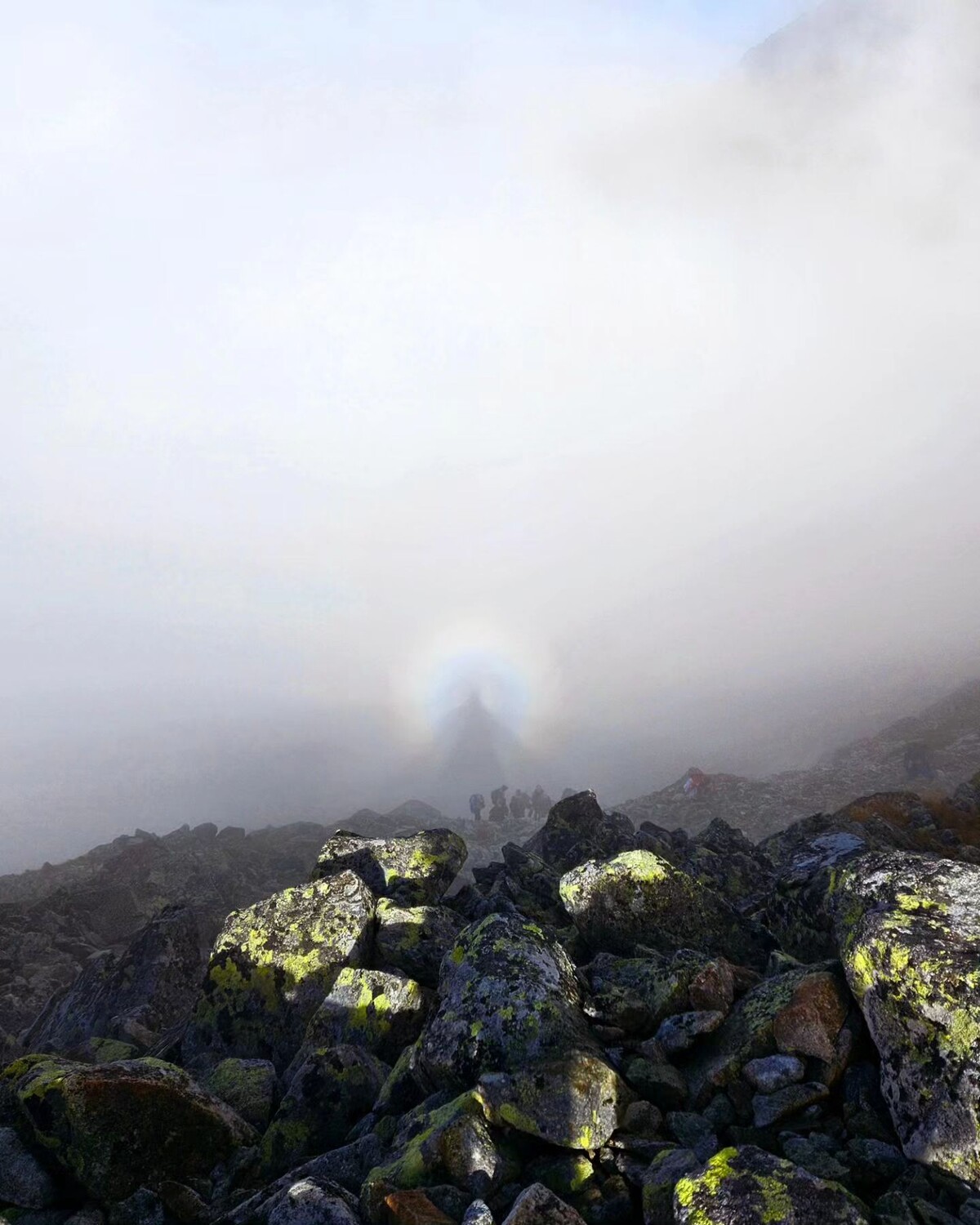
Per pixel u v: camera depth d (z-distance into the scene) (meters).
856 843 13.11
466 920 13.45
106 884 41.47
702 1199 5.79
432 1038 8.26
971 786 26.17
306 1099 8.70
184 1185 7.79
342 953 11.95
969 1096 6.19
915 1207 5.78
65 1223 7.46
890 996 6.98
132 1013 15.65
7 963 28.83
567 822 21.64
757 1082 7.35
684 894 11.21
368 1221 6.42
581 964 11.13
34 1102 7.89
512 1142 7.13
